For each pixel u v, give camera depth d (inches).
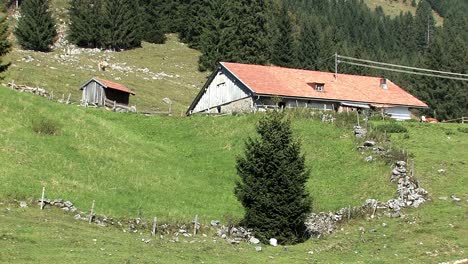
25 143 2031.3
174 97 3934.5
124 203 1779.0
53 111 2445.9
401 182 2023.9
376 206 1895.9
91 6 5300.2
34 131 2180.1
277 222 1630.2
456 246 1568.7
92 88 3134.8
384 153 2240.4
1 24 2903.5
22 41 4709.6
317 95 3078.2
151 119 2827.3
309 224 1748.3
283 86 3063.5
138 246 1395.2
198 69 4845.0
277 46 5241.1
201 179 2150.6
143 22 5472.4
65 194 1729.8
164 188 1974.7
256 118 2659.9
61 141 2155.5
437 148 2524.6
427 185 2100.1
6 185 1674.5
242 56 4881.9
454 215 1840.6
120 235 1504.7
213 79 3248.0
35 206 1609.3
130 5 5418.3
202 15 5462.6
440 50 4972.9
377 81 3555.6
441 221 1791.3
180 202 1873.8
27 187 1702.8
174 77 4507.9
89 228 1518.2
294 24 6481.3
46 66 3956.7
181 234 1608.0
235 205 1913.1
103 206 1720.0
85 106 2844.5
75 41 5113.2
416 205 1935.3
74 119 2443.4
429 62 4891.7
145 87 4010.8
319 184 2103.8
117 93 3198.8
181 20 5625.0
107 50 5059.1
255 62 4901.6
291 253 1515.7
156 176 2068.2
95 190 1825.8
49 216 1561.3
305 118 2650.1
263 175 1657.2
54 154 2017.7
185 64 4945.9
